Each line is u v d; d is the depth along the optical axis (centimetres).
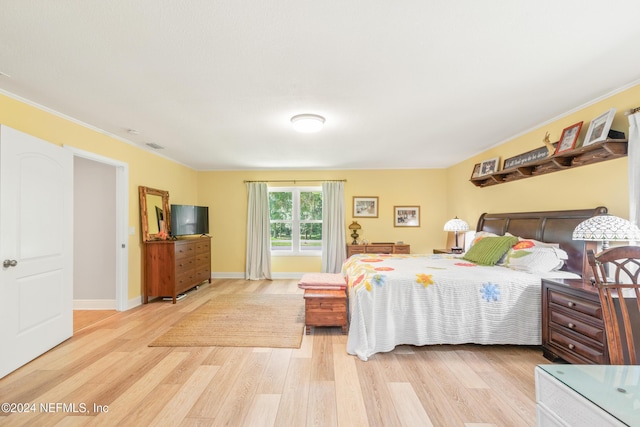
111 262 397
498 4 145
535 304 260
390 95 253
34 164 248
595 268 136
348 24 160
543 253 280
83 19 154
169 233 493
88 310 389
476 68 209
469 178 505
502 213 409
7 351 221
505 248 322
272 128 342
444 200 607
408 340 264
